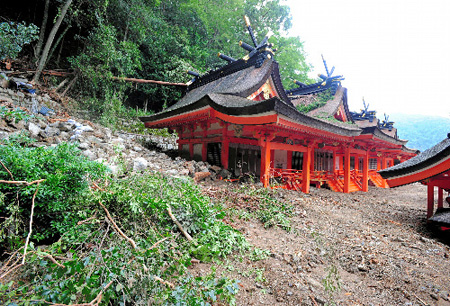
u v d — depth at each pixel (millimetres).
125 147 9547
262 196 6285
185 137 12562
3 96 8609
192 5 24578
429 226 6375
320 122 8445
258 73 10266
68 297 1825
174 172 7250
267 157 7816
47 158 3137
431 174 6074
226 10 30391
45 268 2135
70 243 2697
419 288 3303
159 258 2574
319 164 13984
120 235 2797
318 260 3822
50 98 12109
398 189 15688
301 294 2900
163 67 19703
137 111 18875
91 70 13367
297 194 8305
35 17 15906
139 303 2135
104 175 3615
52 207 2910
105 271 2080
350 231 5453
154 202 3229
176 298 2082
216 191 6418
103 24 14305
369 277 3541
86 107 13844
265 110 6605
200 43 24562
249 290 2896
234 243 3779
